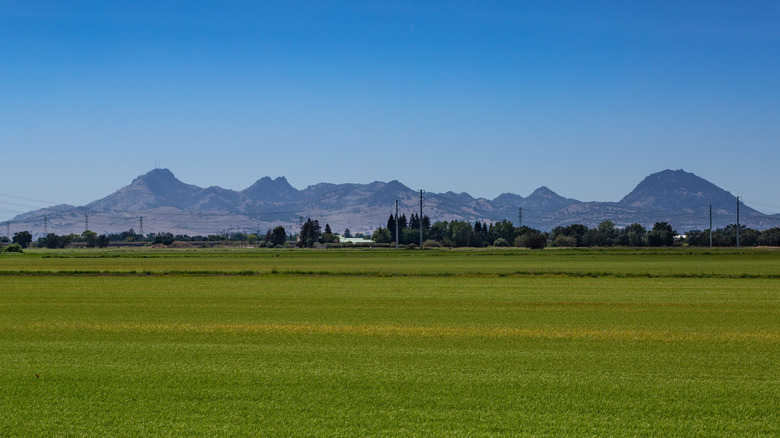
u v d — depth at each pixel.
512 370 20.75
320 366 21.31
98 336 27.70
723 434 14.91
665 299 43.12
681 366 21.41
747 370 20.84
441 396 17.73
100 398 17.59
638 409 16.64
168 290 50.69
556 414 16.23
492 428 15.23
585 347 24.88
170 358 22.66
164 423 15.55
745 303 40.75
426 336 27.42
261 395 17.84
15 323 31.86
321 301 42.22
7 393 18.09
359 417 15.98
